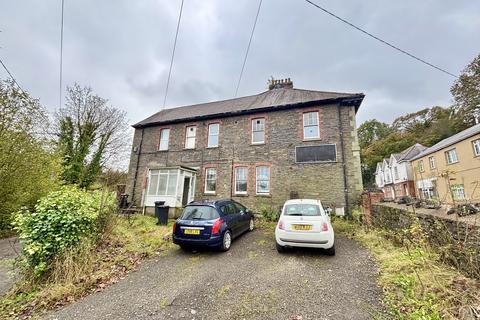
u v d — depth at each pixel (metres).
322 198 10.27
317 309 2.98
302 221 5.32
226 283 3.92
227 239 6.00
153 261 5.24
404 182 31.19
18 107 7.58
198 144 13.83
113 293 3.67
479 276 2.89
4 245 6.63
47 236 4.14
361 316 2.76
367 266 4.43
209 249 6.09
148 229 7.95
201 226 5.63
